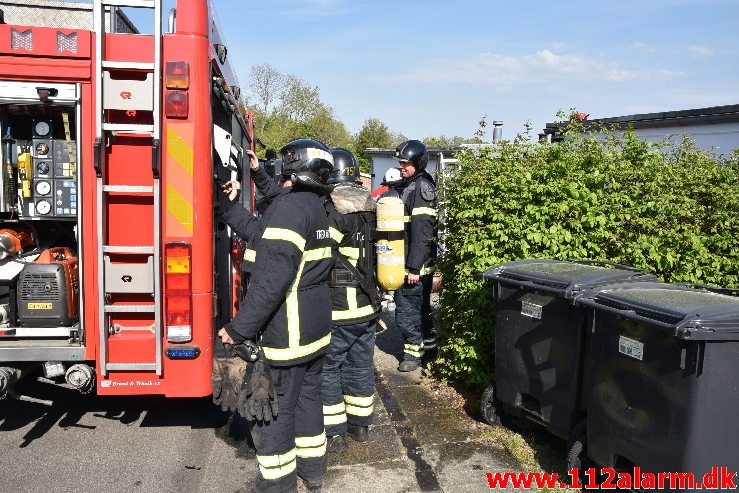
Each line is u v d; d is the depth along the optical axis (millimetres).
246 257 3674
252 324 2955
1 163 3945
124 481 3666
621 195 4516
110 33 3537
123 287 3619
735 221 4418
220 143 3965
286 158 3334
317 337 3262
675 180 4566
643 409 2900
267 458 3195
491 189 4582
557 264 4055
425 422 4484
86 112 3568
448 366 5160
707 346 2633
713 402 2666
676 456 2736
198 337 3691
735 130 8695
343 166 4320
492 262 4492
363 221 4043
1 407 4805
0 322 3861
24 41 3475
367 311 4023
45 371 3793
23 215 3939
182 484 3648
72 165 3945
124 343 3658
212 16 3998
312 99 38062
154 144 3514
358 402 4125
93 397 5070
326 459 3609
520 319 3846
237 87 5840
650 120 9977
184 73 3555
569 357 3492
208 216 3680
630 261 4441
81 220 3625
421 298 5684
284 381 3193
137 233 3633
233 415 4738
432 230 5461
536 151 4852
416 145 5523
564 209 4367
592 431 3248
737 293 3371
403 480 3662
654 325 2770
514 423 4328
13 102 3523
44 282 3799
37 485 3590
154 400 5027
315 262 3264
